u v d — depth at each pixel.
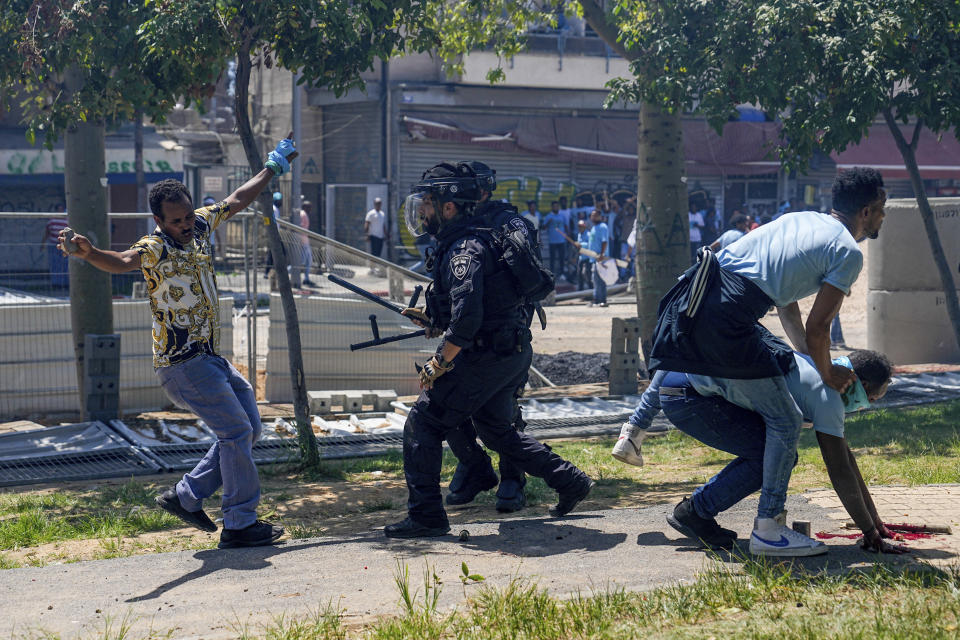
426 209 6.60
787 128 13.79
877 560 5.48
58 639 4.48
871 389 5.66
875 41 12.76
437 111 37.00
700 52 14.36
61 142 35.06
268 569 5.84
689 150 38.38
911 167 15.12
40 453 11.33
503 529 6.82
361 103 38.38
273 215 10.58
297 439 11.70
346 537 6.84
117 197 36.88
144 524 8.04
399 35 10.86
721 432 5.74
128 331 14.04
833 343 21.27
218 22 9.73
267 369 15.09
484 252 6.37
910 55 13.34
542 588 5.19
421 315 7.15
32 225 14.48
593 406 14.59
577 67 37.44
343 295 15.51
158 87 10.69
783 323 6.00
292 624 4.58
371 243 34.44
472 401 6.60
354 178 38.91
